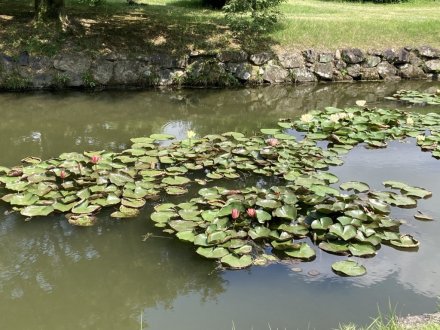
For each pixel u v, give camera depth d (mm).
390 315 3486
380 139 7164
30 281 3953
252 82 10617
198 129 7840
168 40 10648
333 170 6172
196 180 5633
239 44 10906
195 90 10180
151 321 3477
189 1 15234
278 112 8922
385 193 5363
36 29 10102
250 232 4445
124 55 10047
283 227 4551
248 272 4031
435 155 6602
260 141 6867
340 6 15688
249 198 4926
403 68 11555
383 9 15461
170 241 4520
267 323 3430
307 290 3797
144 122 8125
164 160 6145
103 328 3416
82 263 4191
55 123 7902
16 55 9523
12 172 5586
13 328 3414
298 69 10945
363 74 11320
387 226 4641
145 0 15008
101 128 7742
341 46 11398
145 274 4047
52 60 9664
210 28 11352
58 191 5203
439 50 11719
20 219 4832
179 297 3762
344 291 3783
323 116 8070
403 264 4164
